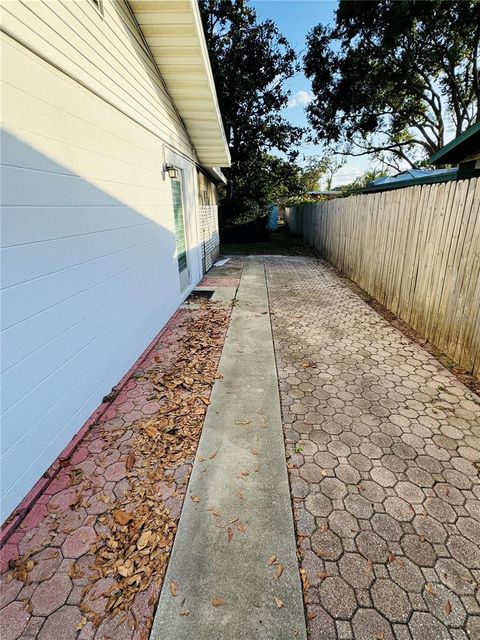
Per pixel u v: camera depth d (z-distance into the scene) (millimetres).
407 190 4723
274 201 20000
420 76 15234
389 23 12031
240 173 15508
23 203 1906
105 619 1358
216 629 1325
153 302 4250
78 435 2469
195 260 7172
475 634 1319
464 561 1600
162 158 4660
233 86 13500
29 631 1319
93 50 2703
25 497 1915
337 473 2143
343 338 4363
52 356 2191
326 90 15375
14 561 1585
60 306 2279
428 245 4137
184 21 3715
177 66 4441
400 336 4414
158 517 1818
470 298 3322
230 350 3967
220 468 2172
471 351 3342
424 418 2699
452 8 11305
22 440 1902
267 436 2484
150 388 3150
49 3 2121
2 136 1745
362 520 1814
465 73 14469
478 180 3152
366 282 6660
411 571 1555
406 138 19141
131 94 3529
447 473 2139
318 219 12242
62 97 2277
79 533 1728
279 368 3553
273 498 1944
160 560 1593
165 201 4773
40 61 2041
